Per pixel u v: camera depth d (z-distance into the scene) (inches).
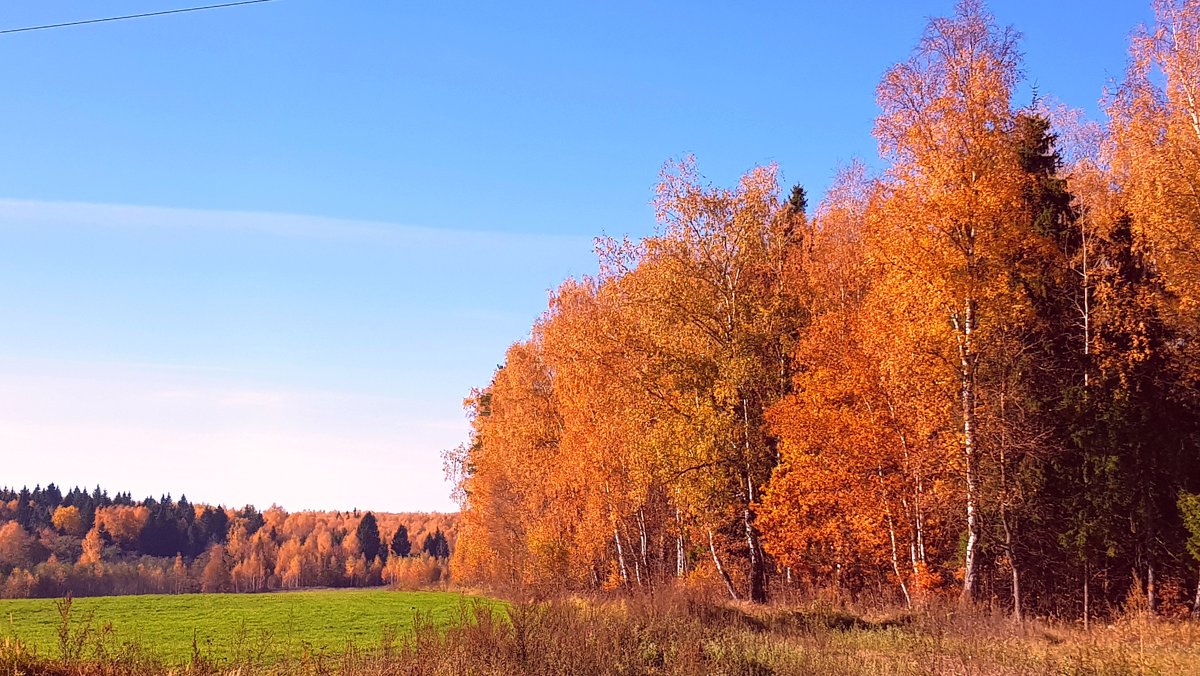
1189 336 1042.7
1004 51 954.1
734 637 764.6
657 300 1134.4
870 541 1108.5
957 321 955.3
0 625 1059.3
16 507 5984.3
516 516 2050.9
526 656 636.7
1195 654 653.3
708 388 1134.4
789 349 1214.9
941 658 641.0
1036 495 1043.3
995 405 1007.6
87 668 544.7
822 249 1339.8
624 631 745.6
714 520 1181.7
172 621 1198.3
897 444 1063.0
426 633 693.3
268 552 5669.3
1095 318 1067.9
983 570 1101.1
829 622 908.0
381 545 6190.9
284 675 626.5
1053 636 786.2
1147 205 952.9
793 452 1074.1
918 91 970.1
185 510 6648.6
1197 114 931.3
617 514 1476.4
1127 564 1098.1
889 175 975.6
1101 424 1031.6
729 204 1147.9
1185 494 957.2
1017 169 944.9
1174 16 956.0
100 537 5664.4
